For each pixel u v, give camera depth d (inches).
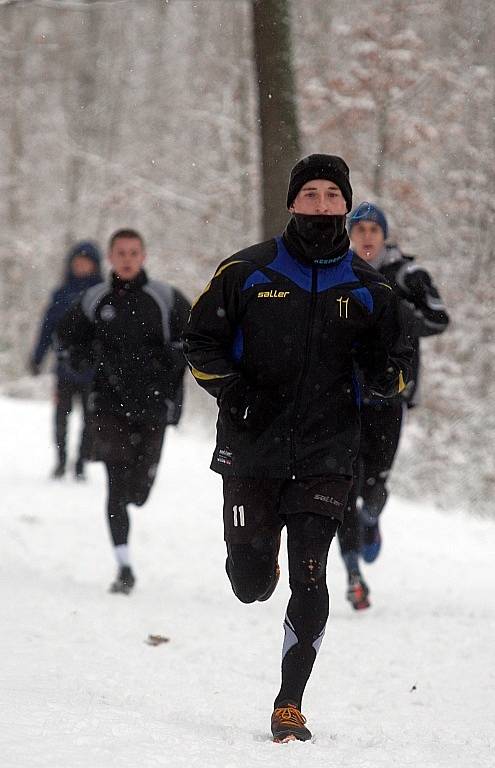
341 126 3198.8
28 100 4955.7
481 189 3240.7
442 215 3304.6
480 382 3006.9
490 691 788.6
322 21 3703.3
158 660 826.8
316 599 614.5
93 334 1141.1
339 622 1036.5
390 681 813.9
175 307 1127.0
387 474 1085.1
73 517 1587.1
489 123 3356.3
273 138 1462.8
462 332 3065.9
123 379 1117.1
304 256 635.5
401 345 652.1
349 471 636.7
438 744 613.0
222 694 732.0
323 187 631.2
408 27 3501.5
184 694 715.4
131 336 1114.1
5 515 1557.6
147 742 530.6
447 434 2482.8
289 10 1476.4
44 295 4744.1
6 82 4837.6
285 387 633.0
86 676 722.2
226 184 3710.6
